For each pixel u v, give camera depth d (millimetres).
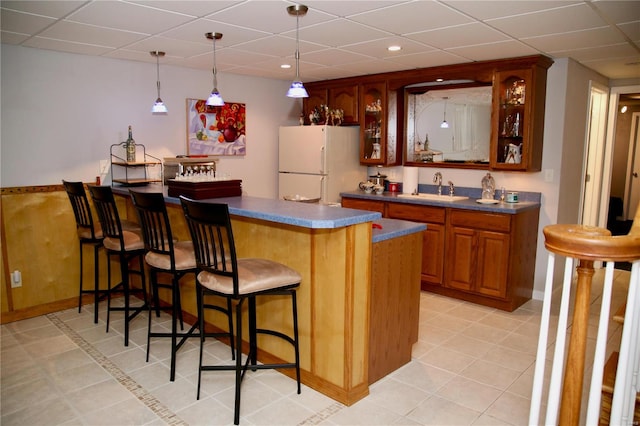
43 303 3895
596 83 4691
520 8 2605
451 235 4246
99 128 4094
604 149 5145
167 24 3016
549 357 3104
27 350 3178
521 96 4086
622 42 3400
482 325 3682
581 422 2326
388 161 5074
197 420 2369
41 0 2545
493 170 4277
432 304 4180
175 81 4570
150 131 4441
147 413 2430
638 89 4906
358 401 2555
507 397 2609
